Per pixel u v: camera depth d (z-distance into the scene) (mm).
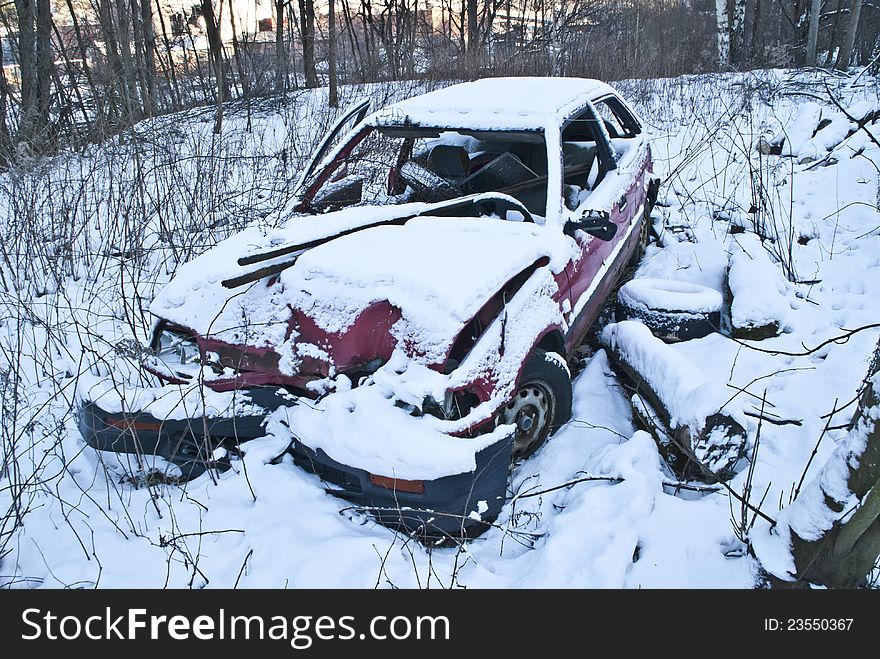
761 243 5406
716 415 3033
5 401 3371
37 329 4746
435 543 2834
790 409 3627
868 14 19688
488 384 2869
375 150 5246
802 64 17344
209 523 2828
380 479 2633
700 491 3119
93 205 6438
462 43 15898
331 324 3004
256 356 3109
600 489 2988
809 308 4656
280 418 3072
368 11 19719
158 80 12438
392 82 12734
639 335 3830
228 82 14922
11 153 6336
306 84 16453
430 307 2883
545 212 3844
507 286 3336
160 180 6691
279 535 2719
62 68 10617
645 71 12836
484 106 4113
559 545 2660
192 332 3287
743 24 18438
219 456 3072
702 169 7648
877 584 2484
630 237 4883
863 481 2123
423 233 3541
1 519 2846
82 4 14375
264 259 3301
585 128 5043
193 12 19734
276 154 7348
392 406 2746
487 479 2732
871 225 5863
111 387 3188
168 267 5688
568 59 13188
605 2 17422
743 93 10727
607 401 3832
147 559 2668
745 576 2543
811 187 6824
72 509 2992
